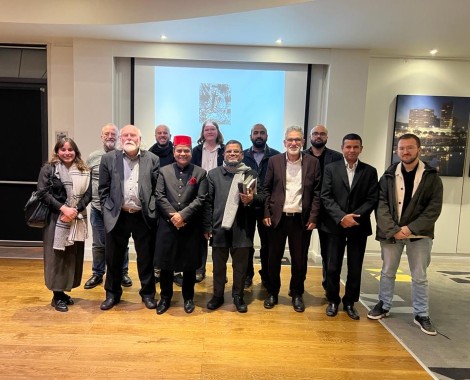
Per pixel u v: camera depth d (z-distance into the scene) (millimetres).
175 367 2342
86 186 3066
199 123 4781
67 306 3141
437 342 2758
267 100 4773
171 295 3148
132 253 4758
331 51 4535
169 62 4676
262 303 3350
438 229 5098
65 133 4777
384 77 4895
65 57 4660
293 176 3184
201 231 3096
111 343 2594
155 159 3164
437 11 3182
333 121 4613
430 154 4977
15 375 2215
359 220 3018
